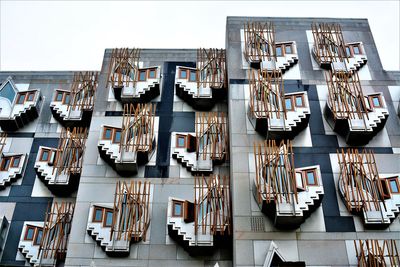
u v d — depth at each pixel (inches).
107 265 1027.3
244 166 1099.3
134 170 1154.0
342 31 1385.3
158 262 1034.1
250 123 1172.5
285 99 1177.4
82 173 1157.7
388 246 983.6
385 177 1076.5
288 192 1007.0
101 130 1185.4
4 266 1091.9
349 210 1032.2
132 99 1285.7
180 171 1168.8
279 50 1315.2
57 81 1438.2
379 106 1179.3
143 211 1082.1
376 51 1339.8
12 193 1203.2
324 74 1282.0
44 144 1295.5
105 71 1357.0
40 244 1097.4
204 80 1316.4
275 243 993.5
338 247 991.6
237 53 1312.7
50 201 1190.9
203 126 1216.2
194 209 1068.5
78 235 1063.0
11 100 1337.4
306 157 1127.6
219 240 1045.8
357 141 1153.4
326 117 1194.0
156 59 1401.3
